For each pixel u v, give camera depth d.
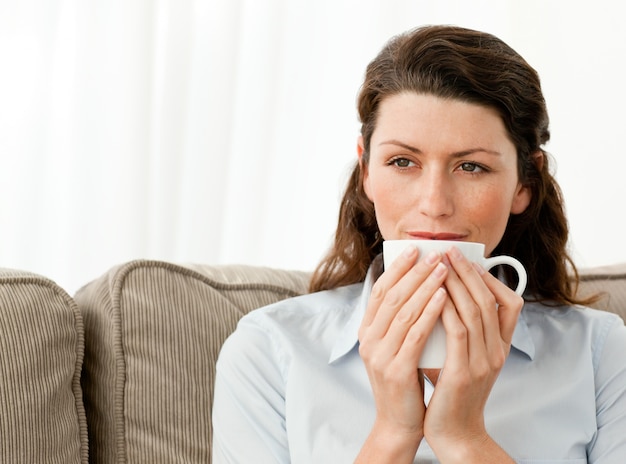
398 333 0.94
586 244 2.54
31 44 2.04
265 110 2.29
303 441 1.13
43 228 2.08
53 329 1.16
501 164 1.08
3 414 1.09
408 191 1.07
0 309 1.12
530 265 1.30
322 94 2.35
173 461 1.20
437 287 0.92
